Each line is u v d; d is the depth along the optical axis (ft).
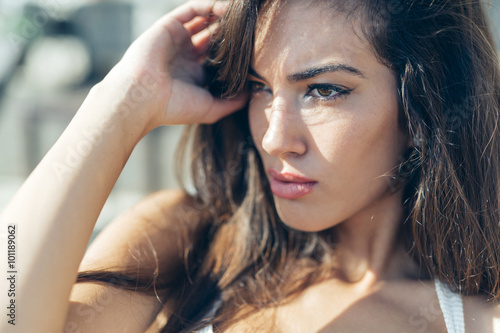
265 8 2.59
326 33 2.51
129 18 7.99
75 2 7.93
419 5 2.68
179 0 7.64
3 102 7.84
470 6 2.95
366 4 2.52
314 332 2.92
